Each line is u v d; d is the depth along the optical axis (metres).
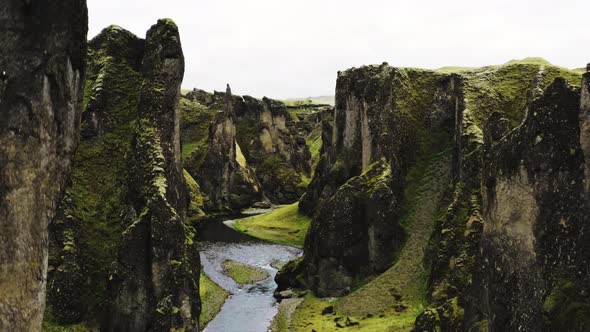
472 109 86.06
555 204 32.09
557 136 32.50
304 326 68.50
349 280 83.12
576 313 28.89
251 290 88.06
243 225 147.62
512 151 35.88
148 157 67.75
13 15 15.77
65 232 61.81
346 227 84.44
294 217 146.88
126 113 75.44
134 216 64.88
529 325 32.84
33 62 16.44
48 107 17.50
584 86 30.83
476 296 42.25
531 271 33.50
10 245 16.22
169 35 74.88
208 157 171.50
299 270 90.50
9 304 16.30
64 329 56.81
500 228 37.12
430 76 103.50
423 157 94.56
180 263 60.56
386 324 63.75
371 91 103.12
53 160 18.44
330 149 134.00
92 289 60.78
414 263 76.75
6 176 15.94
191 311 59.72
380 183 84.81
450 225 68.88
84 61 19.72
